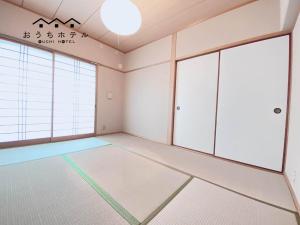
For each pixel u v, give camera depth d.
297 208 1.17
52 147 2.59
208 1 2.13
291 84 1.74
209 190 1.42
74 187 1.37
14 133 2.49
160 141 3.30
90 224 0.94
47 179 1.49
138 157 2.27
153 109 3.47
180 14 2.45
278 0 1.85
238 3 2.12
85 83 3.45
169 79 3.13
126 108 4.20
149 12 2.41
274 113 1.91
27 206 1.09
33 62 2.64
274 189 1.48
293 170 1.42
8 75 2.39
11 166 1.75
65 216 1.00
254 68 2.06
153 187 1.43
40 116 2.76
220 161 2.25
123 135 3.90
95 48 3.50
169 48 3.11
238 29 2.16
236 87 2.22
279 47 1.88
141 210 1.10
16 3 2.33
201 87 2.65
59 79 3.00
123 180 1.55
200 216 1.06
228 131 2.30
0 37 2.25
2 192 1.24
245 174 1.81
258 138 2.03
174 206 1.16
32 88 2.65
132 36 3.25
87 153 2.35
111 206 1.13
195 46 2.66
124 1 1.62
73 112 3.27
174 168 1.91
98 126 3.72
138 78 3.84
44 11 2.52
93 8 2.42
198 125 2.69
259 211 1.14
